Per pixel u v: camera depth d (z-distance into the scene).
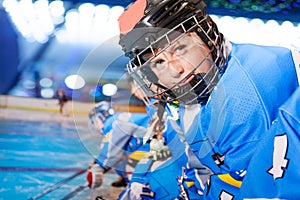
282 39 7.82
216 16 7.96
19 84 7.50
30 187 2.47
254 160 0.88
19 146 3.87
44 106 7.05
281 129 0.85
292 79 0.96
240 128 0.94
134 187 1.65
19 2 7.75
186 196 1.39
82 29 8.22
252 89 0.94
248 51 1.00
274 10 8.05
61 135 4.60
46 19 8.10
